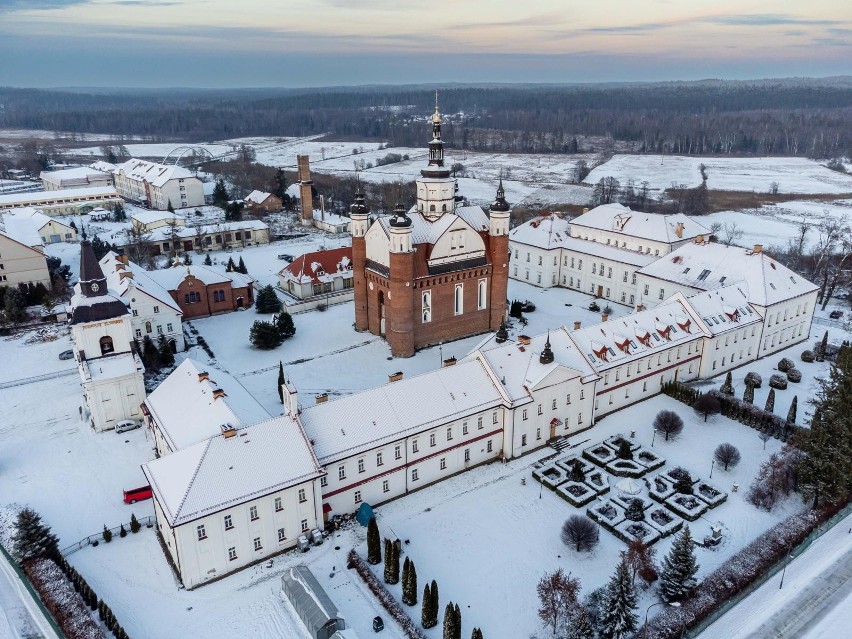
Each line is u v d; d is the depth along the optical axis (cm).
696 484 6675
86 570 5559
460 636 4731
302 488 5662
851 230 17575
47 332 10762
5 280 11938
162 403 6869
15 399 8519
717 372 9125
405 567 5131
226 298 11756
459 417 6644
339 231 17912
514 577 5525
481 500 6512
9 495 6562
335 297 12038
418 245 9625
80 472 6938
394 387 6569
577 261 12756
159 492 5391
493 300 10562
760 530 6047
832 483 6069
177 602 5212
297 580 5156
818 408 6344
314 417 6084
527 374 7162
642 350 8162
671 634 4722
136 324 9575
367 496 6309
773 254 15025
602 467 7000
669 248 11469
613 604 4709
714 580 5256
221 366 9512
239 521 5403
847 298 12525
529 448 7300
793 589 5359
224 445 5488
